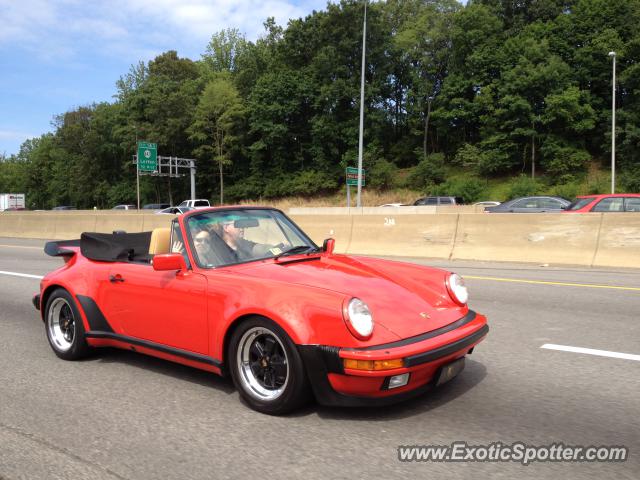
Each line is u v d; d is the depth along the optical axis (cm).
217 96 6475
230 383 429
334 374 321
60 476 283
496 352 503
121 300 455
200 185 7162
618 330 582
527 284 887
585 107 5284
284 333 338
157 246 470
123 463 296
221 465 291
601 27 5753
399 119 6950
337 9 6212
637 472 277
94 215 2305
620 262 1065
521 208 1966
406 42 6375
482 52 5984
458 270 1070
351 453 301
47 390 423
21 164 10981
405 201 5641
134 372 466
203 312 387
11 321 692
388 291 372
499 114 5609
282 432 331
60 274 512
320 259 439
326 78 6356
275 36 7562
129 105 6900
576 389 402
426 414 356
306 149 6475
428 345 329
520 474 276
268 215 479
